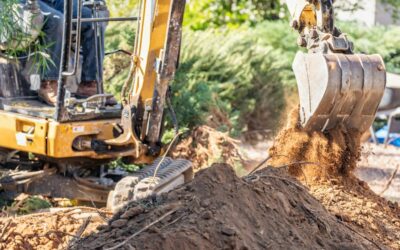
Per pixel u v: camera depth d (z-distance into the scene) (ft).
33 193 44.16
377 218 33.60
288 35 89.56
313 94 35.06
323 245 28.76
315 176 35.76
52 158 43.50
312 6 35.96
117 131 43.01
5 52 42.65
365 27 98.53
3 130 42.88
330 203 33.68
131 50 59.21
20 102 43.60
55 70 43.29
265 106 74.43
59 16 43.04
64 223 34.45
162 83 42.80
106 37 60.64
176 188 28.58
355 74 34.78
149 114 43.27
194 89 63.77
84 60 44.73
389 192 53.36
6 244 32.19
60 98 41.29
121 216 27.12
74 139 41.93
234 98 71.10
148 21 42.52
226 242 25.26
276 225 28.09
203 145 54.95
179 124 58.03
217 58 71.61
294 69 35.94
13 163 44.98
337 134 35.86
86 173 45.21
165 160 43.39
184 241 24.76
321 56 34.76
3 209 42.32
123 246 24.48
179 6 41.81
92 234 26.84
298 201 30.66
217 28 93.35
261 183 29.94
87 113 42.14
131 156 43.68
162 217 26.14
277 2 97.76
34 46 42.80
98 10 44.80
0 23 39.60
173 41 42.19
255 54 76.59
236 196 27.99
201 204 26.84
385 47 92.84
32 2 41.22
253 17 96.43
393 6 104.01
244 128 71.46
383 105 71.92
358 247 29.01
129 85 46.52
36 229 33.73
